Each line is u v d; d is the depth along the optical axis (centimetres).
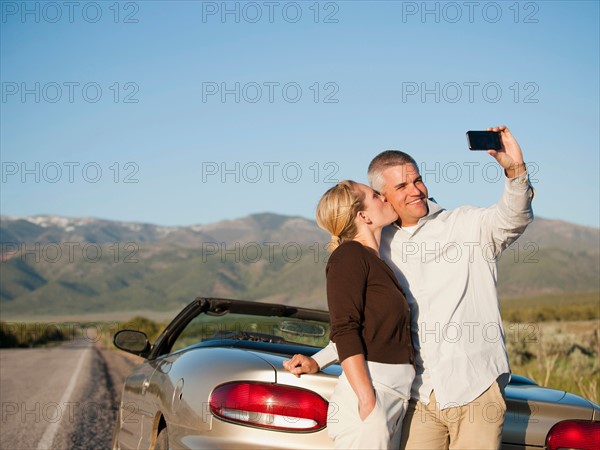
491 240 371
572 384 1211
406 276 381
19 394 1442
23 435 909
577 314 5562
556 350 1797
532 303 14900
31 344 5075
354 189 371
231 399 354
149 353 567
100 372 2141
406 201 383
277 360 372
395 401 339
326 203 369
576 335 2023
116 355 3434
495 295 371
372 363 340
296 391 351
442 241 376
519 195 349
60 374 2019
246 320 535
